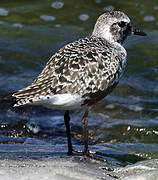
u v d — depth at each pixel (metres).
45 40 19.66
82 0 23.09
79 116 14.98
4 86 16.34
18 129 13.89
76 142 13.20
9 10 22.05
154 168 9.74
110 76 10.80
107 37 12.00
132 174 9.52
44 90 9.91
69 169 9.17
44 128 14.07
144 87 16.86
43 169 8.91
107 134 13.82
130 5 22.88
